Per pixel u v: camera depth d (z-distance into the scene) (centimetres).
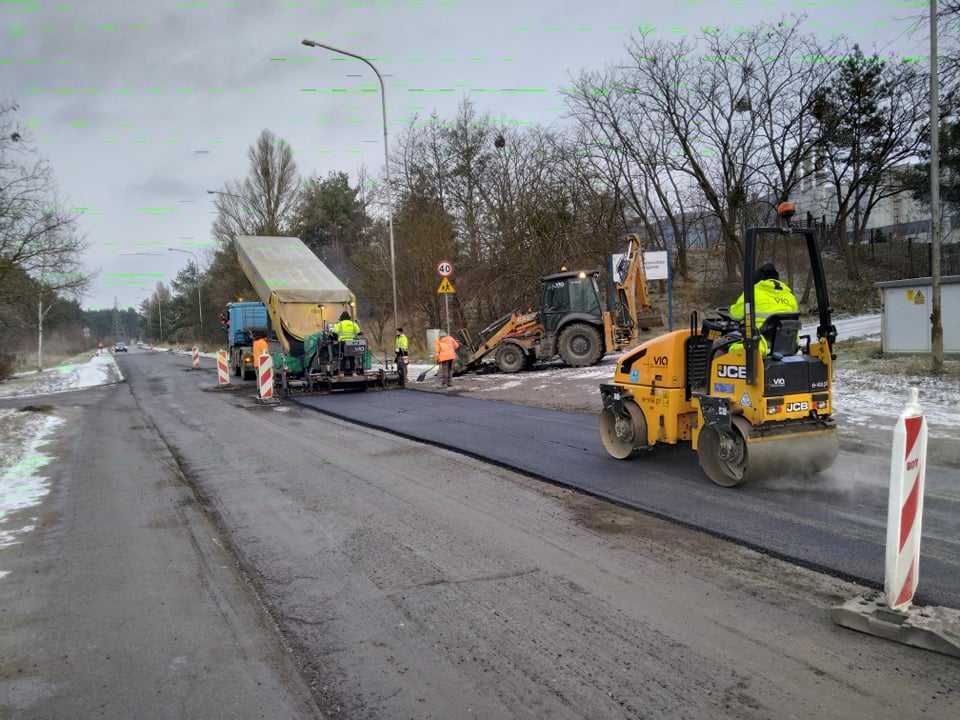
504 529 565
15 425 1355
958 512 540
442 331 2683
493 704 312
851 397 1031
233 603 442
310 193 4891
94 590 475
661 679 326
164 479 822
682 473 711
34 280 2277
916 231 5075
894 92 2908
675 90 2862
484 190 3103
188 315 7906
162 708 321
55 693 339
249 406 1563
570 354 1788
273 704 321
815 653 344
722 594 420
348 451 938
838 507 570
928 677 318
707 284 3428
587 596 426
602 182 2994
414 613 413
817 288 648
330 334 1747
